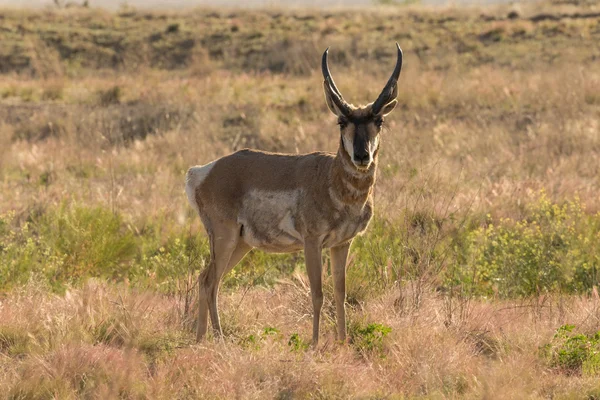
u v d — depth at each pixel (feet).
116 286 128.77
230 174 104.53
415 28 461.78
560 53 374.63
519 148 219.00
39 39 456.86
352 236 100.32
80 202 168.14
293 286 121.90
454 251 134.82
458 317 107.34
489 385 83.15
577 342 95.09
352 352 96.43
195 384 84.38
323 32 465.88
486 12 513.45
